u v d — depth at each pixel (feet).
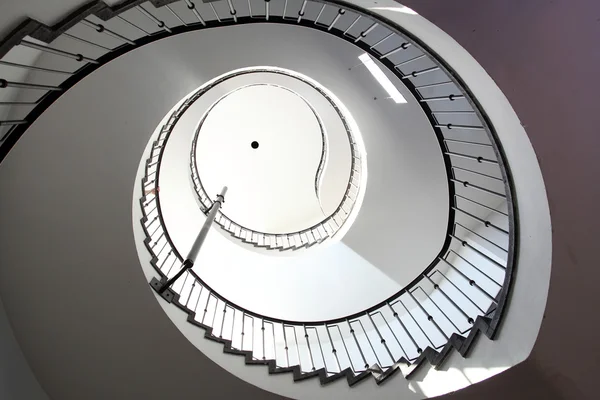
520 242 6.36
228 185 23.49
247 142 24.14
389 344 13.41
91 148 8.13
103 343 8.54
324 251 16.10
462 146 11.16
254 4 8.73
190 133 14.88
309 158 24.02
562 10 4.82
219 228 17.19
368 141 13.74
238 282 15.49
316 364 13.94
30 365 8.11
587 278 5.23
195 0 8.30
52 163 7.91
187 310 9.27
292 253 16.98
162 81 8.87
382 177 13.64
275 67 10.87
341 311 14.71
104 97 8.19
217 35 9.22
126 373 8.68
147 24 8.21
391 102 11.72
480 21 5.14
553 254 5.38
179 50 9.07
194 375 8.77
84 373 8.53
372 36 9.71
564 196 5.19
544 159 5.21
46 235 8.05
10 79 6.23
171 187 14.73
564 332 5.56
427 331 12.58
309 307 15.05
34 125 7.65
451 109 10.12
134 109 8.49
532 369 5.93
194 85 9.59
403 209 13.43
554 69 4.93
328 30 8.09
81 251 8.25
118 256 8.38
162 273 9.34
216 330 13.26
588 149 4.94
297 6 8.95
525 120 5.20
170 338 8.58
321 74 11.53
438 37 5.60
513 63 5.12
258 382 8.90
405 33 6.19
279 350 14.15
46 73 7.11
